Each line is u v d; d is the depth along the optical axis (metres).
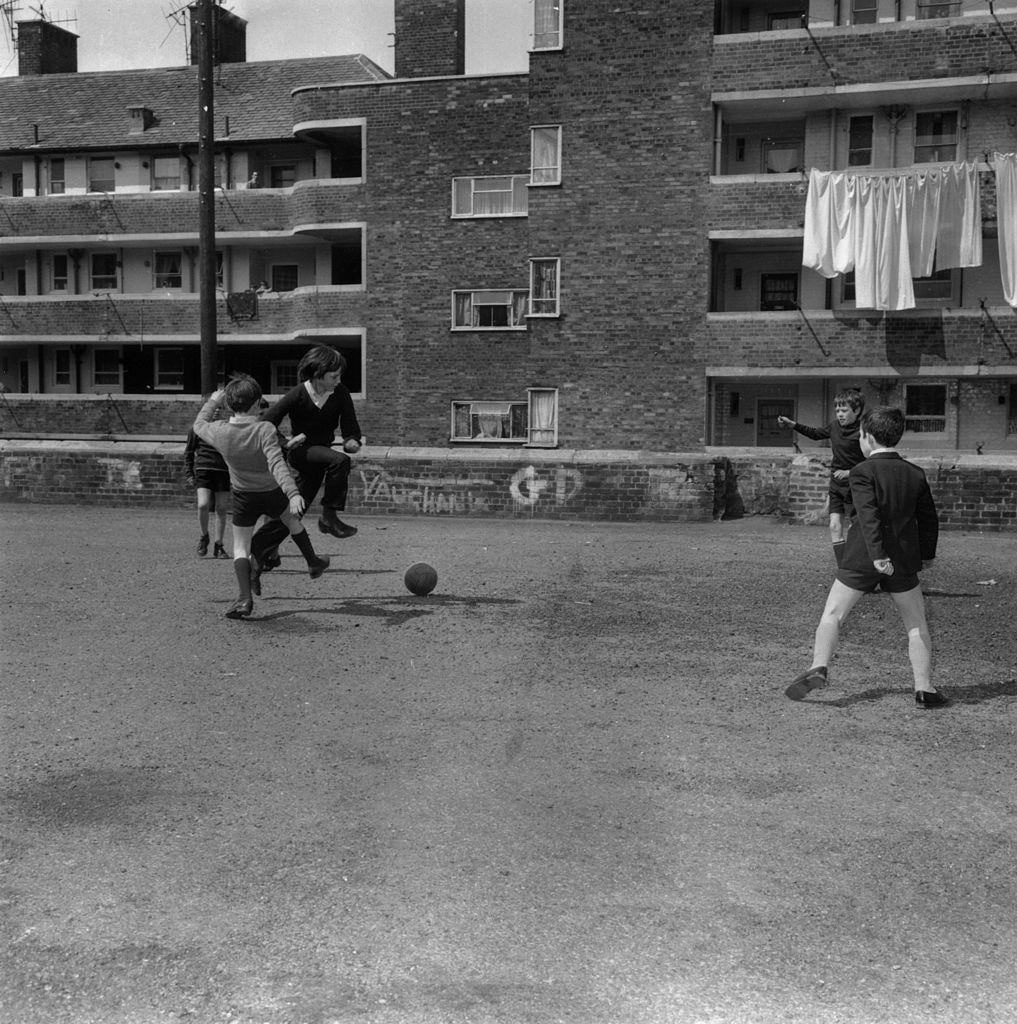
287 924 4.10
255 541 9.77
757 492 20.30
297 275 42.28
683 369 33.91
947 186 30.80
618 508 19.86
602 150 34.28
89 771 5.70
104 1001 3.61
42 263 44.62
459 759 5.96
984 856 4.78
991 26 30.95
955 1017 3.54
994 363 31.00
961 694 7.38
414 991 3.65
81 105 46.44
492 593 10.98
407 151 36.66
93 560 13.20
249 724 6.53
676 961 3.86
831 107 33.41
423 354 36.62
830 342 32.25
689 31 33.31
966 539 16.55
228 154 42.97
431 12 39.12
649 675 7.79
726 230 33.31
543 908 4.24
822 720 6.75
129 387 44.22
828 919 4.19
